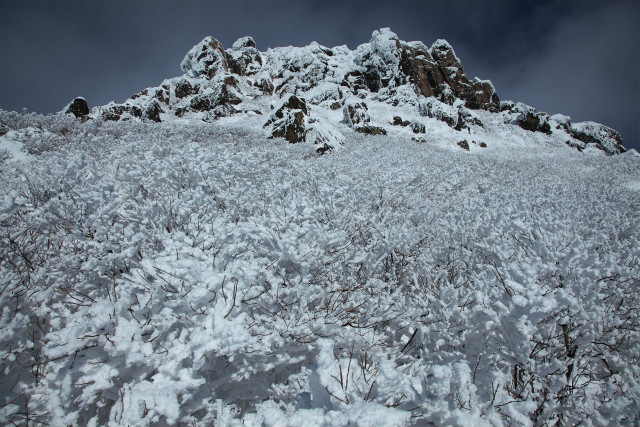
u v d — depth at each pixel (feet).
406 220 16.43
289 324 8.21
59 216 10.92
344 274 11.12
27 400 6.63
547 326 8.23
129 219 11.28
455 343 8.36
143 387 6.70
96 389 6.36
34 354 7.63
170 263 8.17
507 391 7.75
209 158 18.30
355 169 33.63
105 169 16.19
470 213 17.20
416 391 7.32
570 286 9.02
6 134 36.40
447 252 13.17
